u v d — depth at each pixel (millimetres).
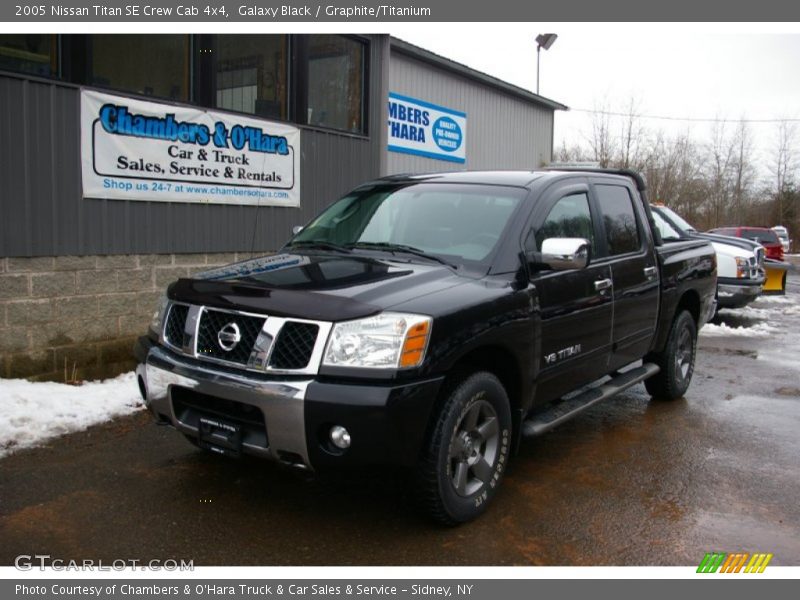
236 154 7980
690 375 6707
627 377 5637
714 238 12469
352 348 3270
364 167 10133
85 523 3697
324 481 4309
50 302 6305
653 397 6641
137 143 6891
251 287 3580
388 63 10477
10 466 4414
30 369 6191
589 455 5020
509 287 3973
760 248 12344
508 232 4219
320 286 3557
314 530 3691
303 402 3227
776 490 4457
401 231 4551
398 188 5004
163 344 3889
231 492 4125
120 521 3729
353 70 9969
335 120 9703
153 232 7137
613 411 6207
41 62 6109
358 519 3826
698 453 5121
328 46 9484
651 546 3643
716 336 11039
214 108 7695
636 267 5402
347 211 5016
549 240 4066
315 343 3291
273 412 3291
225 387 3420
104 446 4805
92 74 6477
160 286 7246
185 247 7484
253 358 3402
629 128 39375
